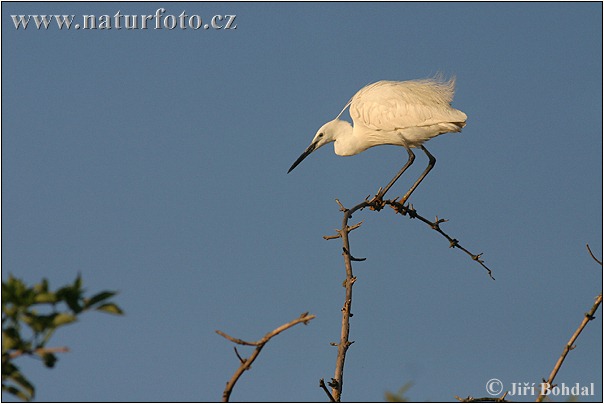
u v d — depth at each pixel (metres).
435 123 17.98
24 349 5.31
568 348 8.38
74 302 5.39
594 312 8.41
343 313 9.23
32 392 5.73
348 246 10.74
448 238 13.60
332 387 8.50
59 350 5.30
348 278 9.60
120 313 5.48
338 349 8.93
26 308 5.36
